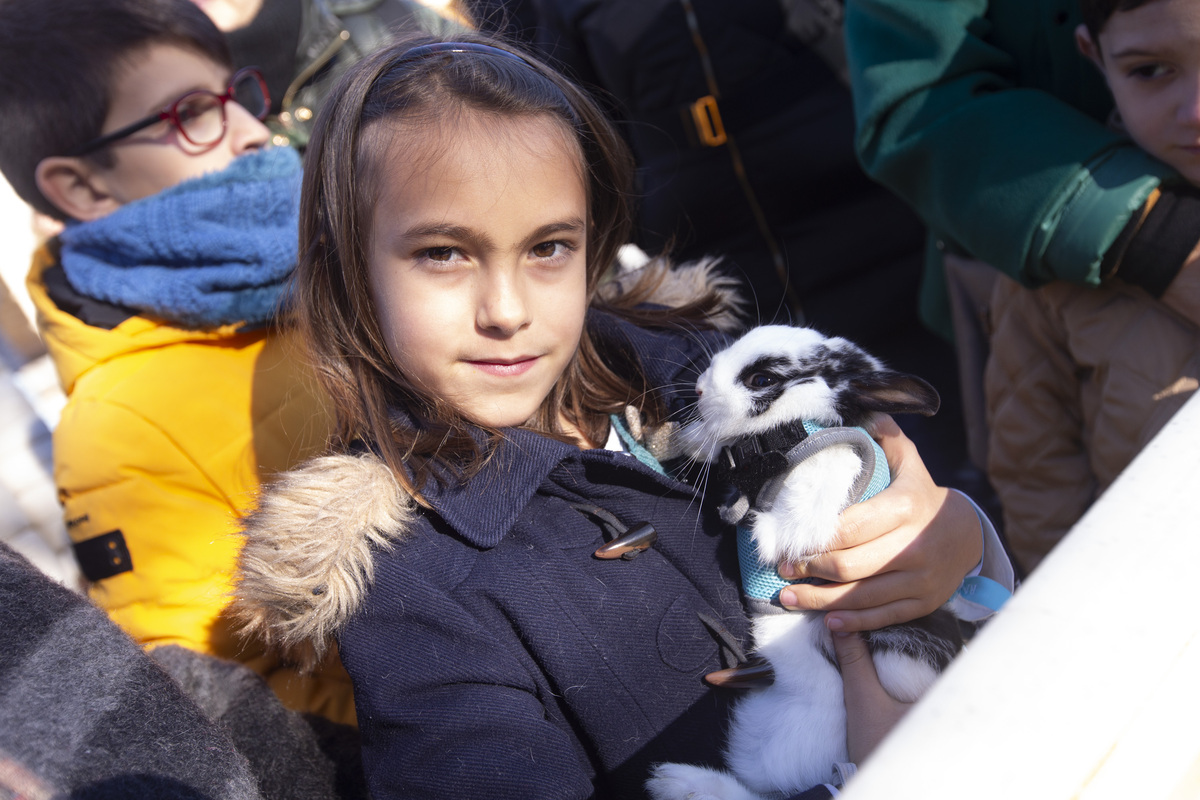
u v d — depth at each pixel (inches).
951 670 24.2
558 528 54.1
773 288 117.0
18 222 102.1
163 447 66.4
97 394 67.5
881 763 22.0
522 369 50.8
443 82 49.0
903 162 78.5
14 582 40.3
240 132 79.2
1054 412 78.2
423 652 47.4
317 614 47.2
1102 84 75.4
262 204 70.4
